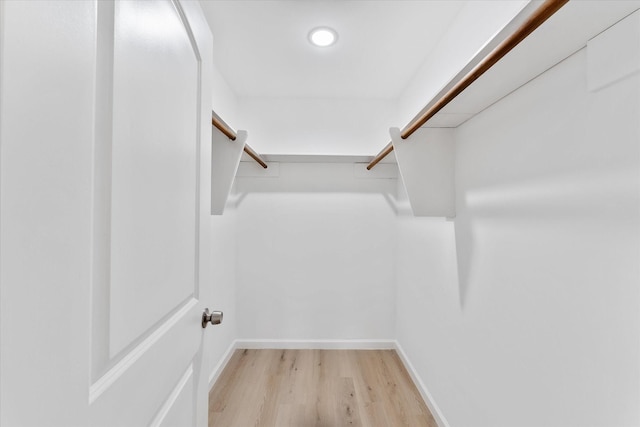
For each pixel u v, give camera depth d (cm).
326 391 218
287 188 289
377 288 291
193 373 91
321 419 188
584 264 88
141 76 58
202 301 96
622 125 76
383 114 289
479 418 144
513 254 120
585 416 88
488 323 137
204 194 97
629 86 74
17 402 32
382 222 290
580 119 89
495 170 132
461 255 162
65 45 38
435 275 197
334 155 266
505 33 77
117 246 50
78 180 41
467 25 156
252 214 288
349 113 290
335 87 265
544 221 103
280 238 289
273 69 233
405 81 253
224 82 248
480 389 143
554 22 74
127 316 53
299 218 290
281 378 235
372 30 183
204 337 99
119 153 50
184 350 81
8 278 31
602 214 82
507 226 124
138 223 57
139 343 59
